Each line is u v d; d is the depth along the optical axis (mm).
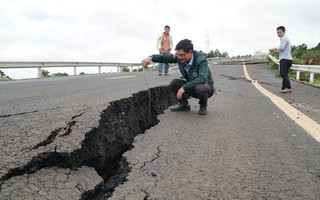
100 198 2066
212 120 3910
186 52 4051
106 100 4520
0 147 2477
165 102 6117
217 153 2633
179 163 2408
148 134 3223
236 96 6211
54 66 14078
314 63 15891
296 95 6609
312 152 2664
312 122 3783
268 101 5535
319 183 2055
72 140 2711
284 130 3400
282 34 7086
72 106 4176
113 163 3338
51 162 2393
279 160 2469
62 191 1993
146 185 2031
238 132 3312
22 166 2150
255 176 2162
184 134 3227
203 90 4160
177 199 1846
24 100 4930
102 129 3473
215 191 1942
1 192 1854
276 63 17703
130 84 7750
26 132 2896
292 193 1916
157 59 4367
